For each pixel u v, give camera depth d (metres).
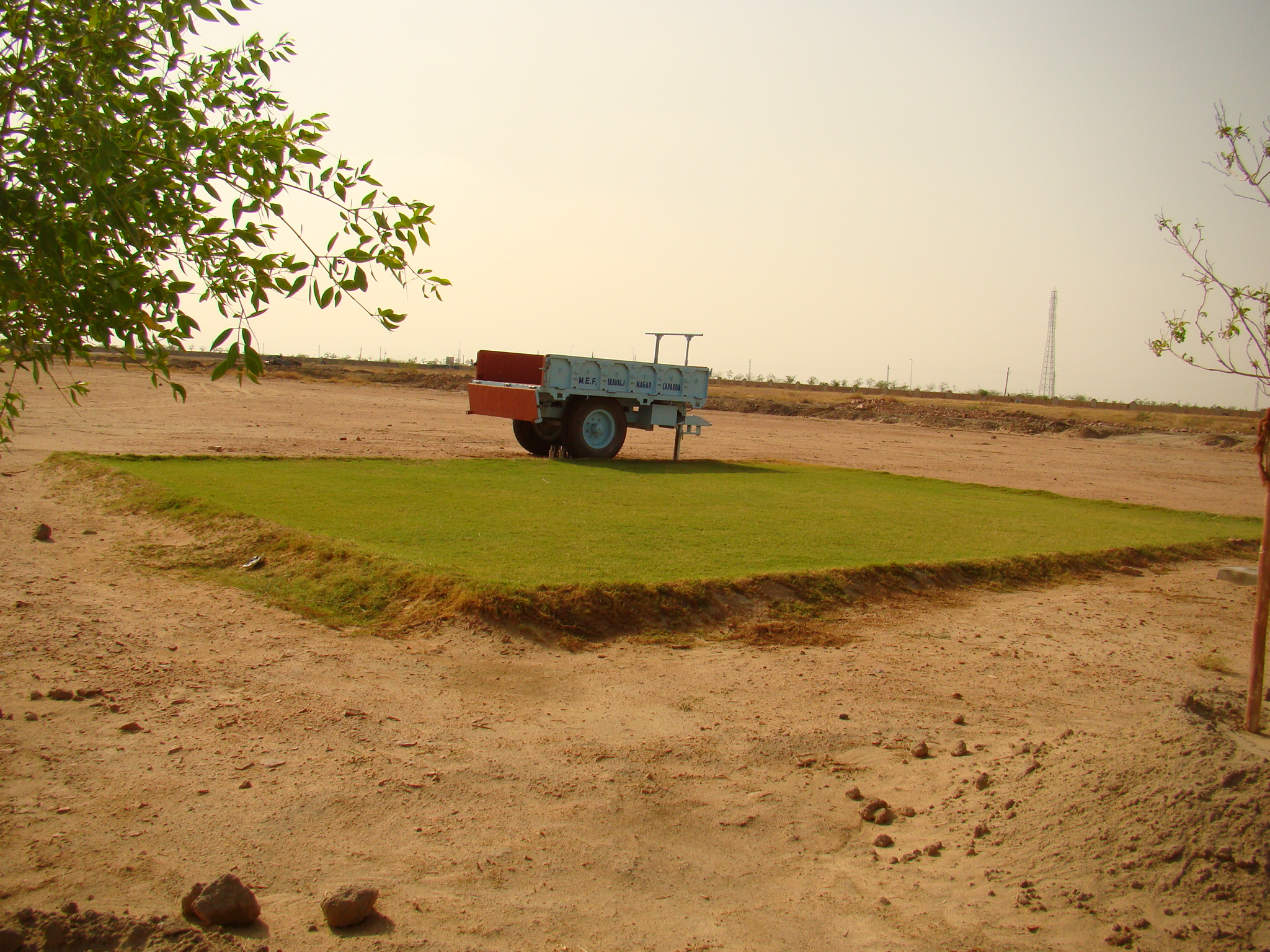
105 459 13.85
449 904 3.49
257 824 4.04
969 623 8.51
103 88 2.80
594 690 6.16
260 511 10.33
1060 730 5.77
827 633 7.82
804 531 11.45
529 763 4.92
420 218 3.09
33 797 4.12
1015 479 22.72
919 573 9.61
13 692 5.40
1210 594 10.39
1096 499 19.12
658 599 7.82
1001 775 4.73
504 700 5.86
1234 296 4.82
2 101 2.73
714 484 16.05
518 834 4.12
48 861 3.57
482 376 20.97
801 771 5.02
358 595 7.68
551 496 13.18
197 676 5.91
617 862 3.91
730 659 6.98
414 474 14.97
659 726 5.59
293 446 19.73
